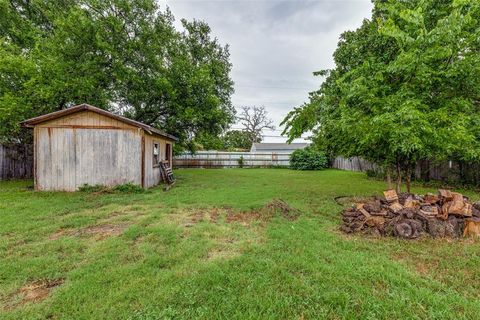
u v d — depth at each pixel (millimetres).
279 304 1882
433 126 3709
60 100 8898
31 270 2426
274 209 4715
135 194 6613
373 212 3762
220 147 15281
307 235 3410
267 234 3461
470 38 3760
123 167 7258
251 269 2416
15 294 2062
